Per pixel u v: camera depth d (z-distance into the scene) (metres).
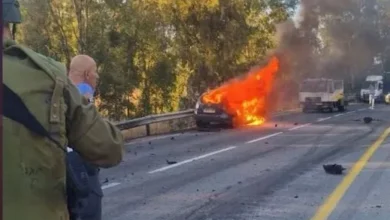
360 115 34.69
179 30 30.25
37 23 21.45
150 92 26.28
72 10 21.98
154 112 26.77
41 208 2.16
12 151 2.11
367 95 58.38
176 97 28.61
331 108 38.84
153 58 25.89
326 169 12.05
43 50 21.27
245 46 31.78
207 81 31.14
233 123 24.59
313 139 19.25
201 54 30.45
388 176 11.55
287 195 9.66
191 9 29.80
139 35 24.36
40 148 2.16
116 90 22.61
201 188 10.27
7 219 2.08
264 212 8.38
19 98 2.14
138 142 18.70
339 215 8.21
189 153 15.52
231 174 11.88
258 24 33.19
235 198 9.38
